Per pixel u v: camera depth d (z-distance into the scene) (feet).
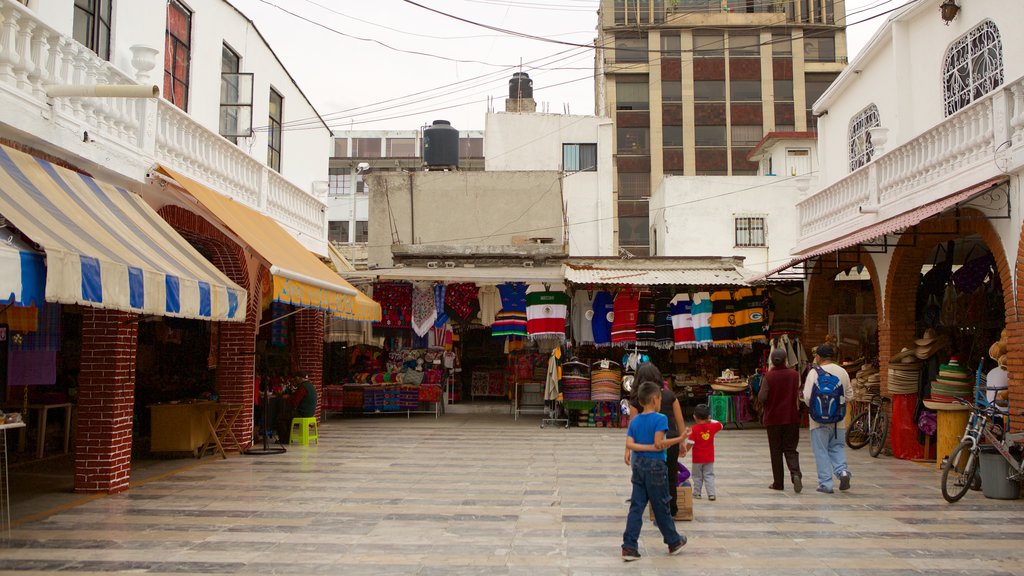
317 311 54.19
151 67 31.73
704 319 52.90
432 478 32.40
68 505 26.40
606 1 150.30
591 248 88.53
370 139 150.10
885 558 20.15
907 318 40.81
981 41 37.24
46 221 20.27
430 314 56.08
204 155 36.14
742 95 147.43
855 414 44.32
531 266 68.08
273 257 33.53
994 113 30.58
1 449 34.96
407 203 77.51
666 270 57.47
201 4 40.73
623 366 55.06
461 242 76.89
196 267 27.63
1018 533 22.93
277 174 44.83
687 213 87.97
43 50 24.58
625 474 33.55
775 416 29.99
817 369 29.96
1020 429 28.94
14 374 28.04
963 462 32.45
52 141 24.43
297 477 32.55
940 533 22.90
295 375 51.03
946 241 40.45
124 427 29.40
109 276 20.57
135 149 29.78
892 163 40.60
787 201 87.97
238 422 41.06
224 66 44.45
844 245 36.70
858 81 50.31
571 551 20.75
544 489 29.91
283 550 20.72
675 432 24.30
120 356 28.99
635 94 148.25
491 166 92.84
